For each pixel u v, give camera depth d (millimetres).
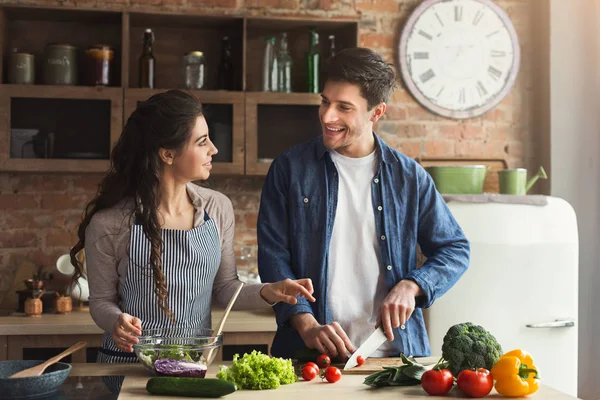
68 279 3861
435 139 4129
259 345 3326
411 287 2096
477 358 1763
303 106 3764
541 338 3342
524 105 4199
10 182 3867
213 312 3461
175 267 2104
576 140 4090
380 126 4094
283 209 2240
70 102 3600
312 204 2223
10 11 3699
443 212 2277
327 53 4023
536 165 4191
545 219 3373
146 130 2051
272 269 2166
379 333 2021
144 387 1710
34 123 3570
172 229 2127
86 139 3600
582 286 4059
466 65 4125
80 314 3443
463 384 1644
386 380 1739
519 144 4188
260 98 3721
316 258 2201
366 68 2045
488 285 3312
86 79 3857
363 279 2205
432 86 4109
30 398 1576
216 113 3705
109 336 2158
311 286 1997
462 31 4125
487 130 4168
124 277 2104
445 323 3293
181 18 3807
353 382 1797
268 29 3996
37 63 3865
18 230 3867
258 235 2246
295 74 4008
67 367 1688
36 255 3875
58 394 1627
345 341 1976
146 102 2086
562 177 4078
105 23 3906
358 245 2217
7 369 1695
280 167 2266
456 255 2219
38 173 3852
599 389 4043
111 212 2088
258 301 2068
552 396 1666
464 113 4129
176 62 3967
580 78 4090
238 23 3867
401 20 4121
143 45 3846
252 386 1708
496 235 3326
